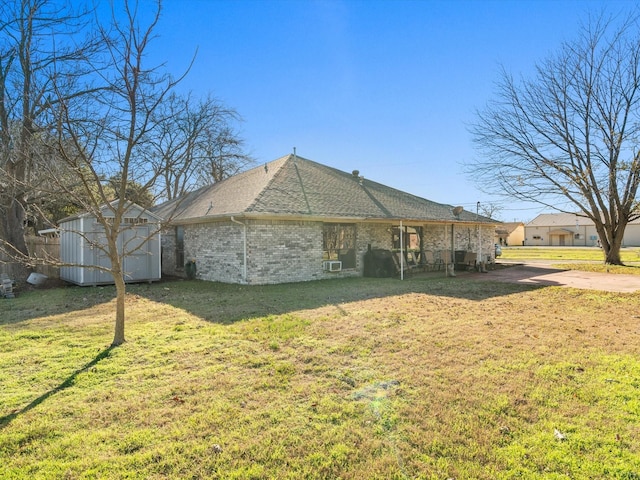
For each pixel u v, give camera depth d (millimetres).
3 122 12391
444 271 16547
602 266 18203
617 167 18469
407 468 2691
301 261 12875
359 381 4168
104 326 6703
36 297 10070
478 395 3795
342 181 16984
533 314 7504
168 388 4016
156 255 13164
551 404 3596
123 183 5590
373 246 15289
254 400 3729
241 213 11109
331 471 2670
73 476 2600
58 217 20406
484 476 2592
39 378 4316
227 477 2594
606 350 5227
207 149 20422
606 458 2762
